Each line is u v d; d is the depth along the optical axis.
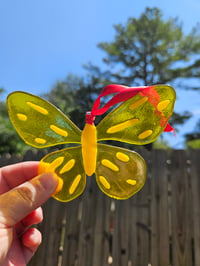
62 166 0.14
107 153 0.14
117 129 0.14
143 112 0.13
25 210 0.15
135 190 0.14
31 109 0.13
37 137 0.14
